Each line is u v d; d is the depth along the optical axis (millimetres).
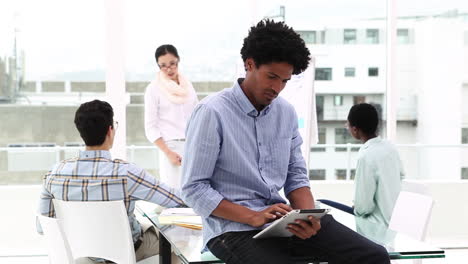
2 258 4355
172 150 4156
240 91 1947
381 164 3090
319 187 4887
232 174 1940
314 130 3213
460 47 4992
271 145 2006
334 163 4941
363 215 3143
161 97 4133
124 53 4586
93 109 2490
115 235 2311
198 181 1882
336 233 1838
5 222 4527
